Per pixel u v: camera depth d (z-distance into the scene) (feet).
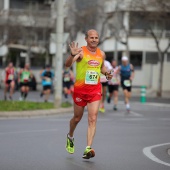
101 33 296.92
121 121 110.11
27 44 344.90
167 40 333.83
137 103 180.55
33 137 79.71
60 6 137.39
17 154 63.16
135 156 63.57
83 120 108.37
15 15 336.08
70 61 57.47
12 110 125.80
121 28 289.12
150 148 70.90
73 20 311.06
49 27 338.75
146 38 337.52
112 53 361.92
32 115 121.29
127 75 132.57
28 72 167.84
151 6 240.32
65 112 131.13
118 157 62.49
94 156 61.41
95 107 58.90
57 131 88.12
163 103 187.62
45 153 64.23
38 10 343.87
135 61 342.64
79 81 58.85
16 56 371.56
